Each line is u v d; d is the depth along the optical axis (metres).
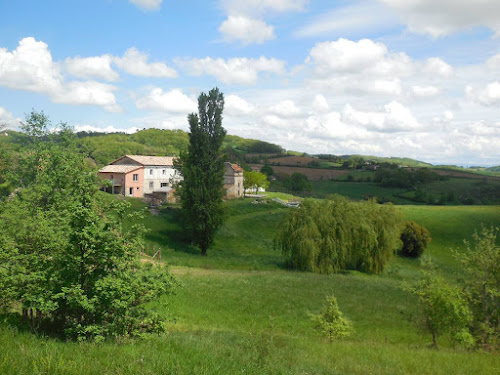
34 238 10.97
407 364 13.28
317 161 191.25
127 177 77.69
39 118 25.91
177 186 64.19
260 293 29.89
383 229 48.66
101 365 7.50
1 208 14.01
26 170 20.53
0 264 10.34
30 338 9.14
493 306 18.88
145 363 7.88
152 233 56.25
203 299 26.30
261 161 188.38
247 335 15.66
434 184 130.62
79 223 10.49
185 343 10.49
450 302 17.39
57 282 10.18
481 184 129.00
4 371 6.48
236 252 56.91
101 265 10.71
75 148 26.77
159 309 21.50
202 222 52.94
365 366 12.38
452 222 76.19
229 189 94.06
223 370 8.41
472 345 17.66
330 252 45.75
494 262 19.00
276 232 49.41
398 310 28.50
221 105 56.78
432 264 19.77
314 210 47.81
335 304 19.47
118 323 10.33
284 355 12.32
